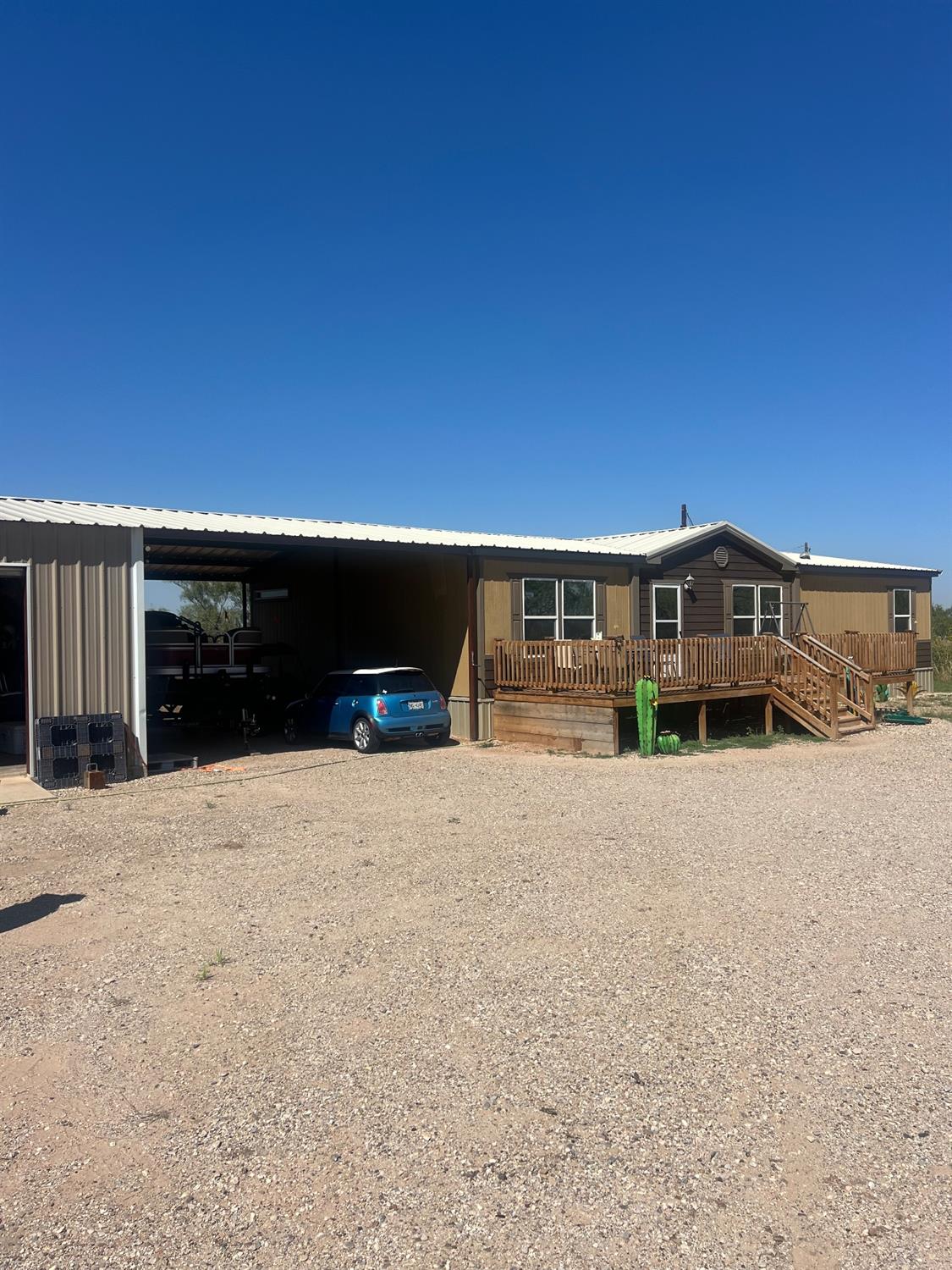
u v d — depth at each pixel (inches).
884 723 707.4
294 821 367.6
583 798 410.9
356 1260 109.4
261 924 234.8
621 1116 139.9
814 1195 119.9
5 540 454.9
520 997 184.7
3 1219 118.1
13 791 445.1
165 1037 170.1
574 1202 119.2
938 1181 122.4
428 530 767.1
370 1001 184.4
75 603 473.7
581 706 576.4
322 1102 145.7
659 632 760.3
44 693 466.0
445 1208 118.6
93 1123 141.3
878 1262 107.2
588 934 222.2
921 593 991.0
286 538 545.0
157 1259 110.1
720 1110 141.2
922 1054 158.2
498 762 537.0
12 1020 178.4
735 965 200.7
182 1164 129.7
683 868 284.2
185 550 733.9
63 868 297.7
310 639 847.7
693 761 530.0
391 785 457.4
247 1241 113.1
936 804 389.7
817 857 297.6
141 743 488.4
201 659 687.1
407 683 599.2
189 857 309.9
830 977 193.3
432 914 239.6
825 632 893.2
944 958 203.6
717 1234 112.7
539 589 678.5
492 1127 137.3
